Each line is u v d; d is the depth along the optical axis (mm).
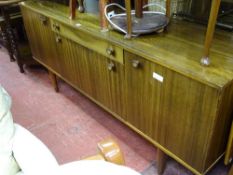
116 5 1405
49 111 1937
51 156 895
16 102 2051
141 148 1571
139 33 1185
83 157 1544
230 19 1201
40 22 1736
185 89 967
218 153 1115
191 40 1143
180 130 1082
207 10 1237
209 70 919
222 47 1065
